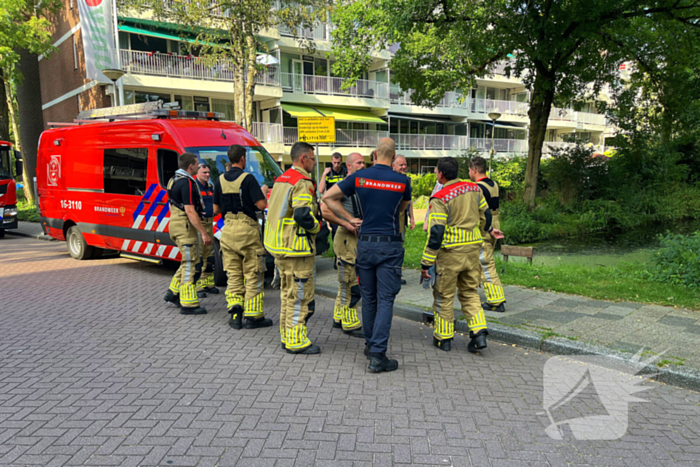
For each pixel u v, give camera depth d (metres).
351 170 5.52
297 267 4.39
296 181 4.23
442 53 17.92
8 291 7.14
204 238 5.67
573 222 17.84
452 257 4.43
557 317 5.42
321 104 28.31
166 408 3.43
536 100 17.47
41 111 21.58
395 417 3.32
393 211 4.08
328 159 28.84
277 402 3.53
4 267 9.06
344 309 5.11
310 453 2.87
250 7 13.44
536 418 3.34
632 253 13.13
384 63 30.52
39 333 5.16
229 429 3.14
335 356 4.50
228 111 24.31
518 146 39.34
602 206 19.67
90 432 3.10
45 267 9.05
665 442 3.05
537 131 18.39
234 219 5.13
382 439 3.03
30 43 18.34
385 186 4.04
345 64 18.00
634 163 23.00
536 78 17.39
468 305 4.62
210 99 23.61
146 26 20.47
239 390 3.73
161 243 7.57
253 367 4.21
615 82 19.38
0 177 13.73
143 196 7.77
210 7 14.23
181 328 5.32
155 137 7.44
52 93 24.20
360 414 3.36
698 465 2.79
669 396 3.72
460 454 2.88
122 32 20.23
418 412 3.40
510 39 15.15
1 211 13.68
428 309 5.81
